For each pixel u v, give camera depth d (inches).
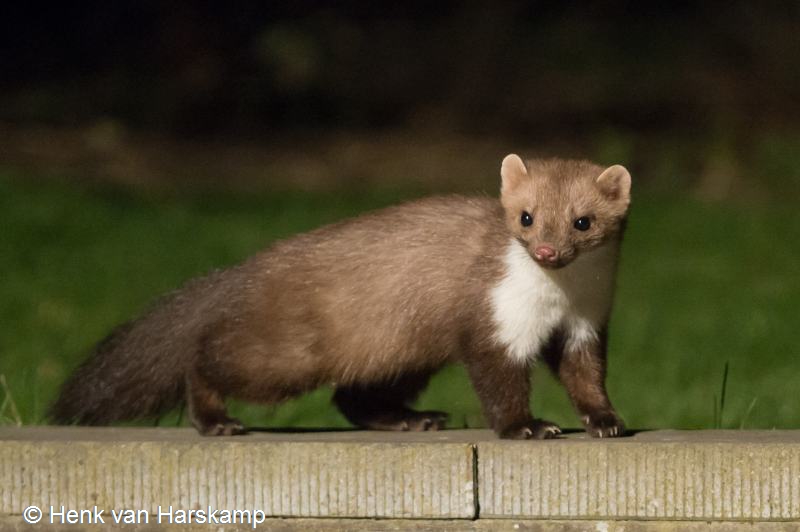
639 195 1034.7
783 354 563.5
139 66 1237.1
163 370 322.3
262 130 1189.1
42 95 1192.8
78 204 904.3
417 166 1117.1
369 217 313.0
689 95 1219.9
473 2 1322.6
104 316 633.0
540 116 1211.9
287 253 311.0
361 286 303.9
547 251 286.5
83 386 330.6
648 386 505.4
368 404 334.6
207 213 925.8
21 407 410.9
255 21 1241.4
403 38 1285.7
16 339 581.6
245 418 418.6
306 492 258.2
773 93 1219.9
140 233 848.9
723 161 1106.1
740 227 899.4
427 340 304.8
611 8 1321.4
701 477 253.0
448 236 305.3
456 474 255.9
